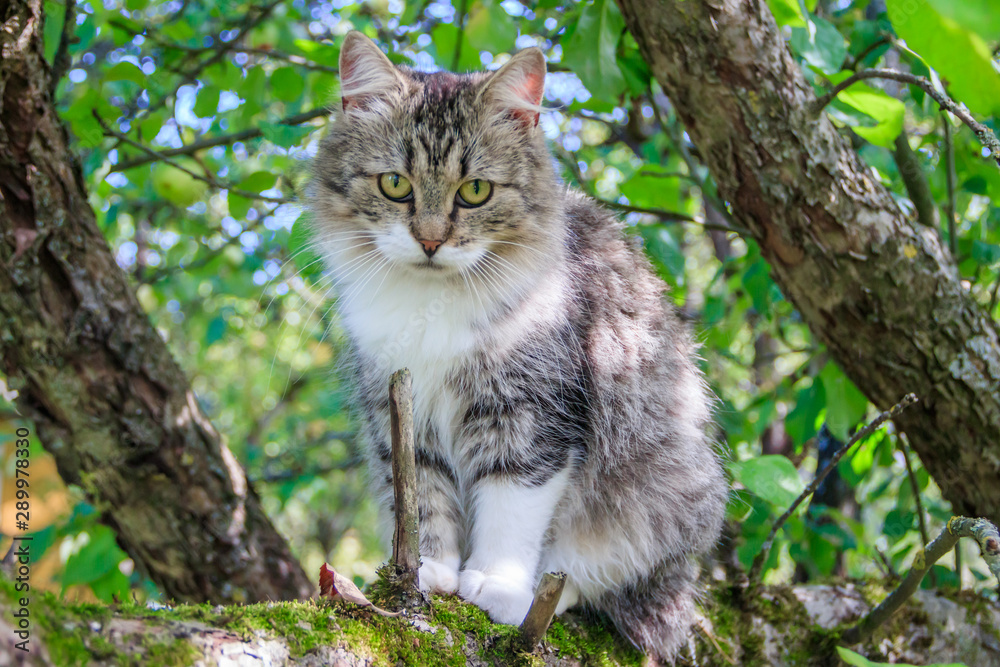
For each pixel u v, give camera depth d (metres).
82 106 3.34
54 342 2.61
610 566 2.49
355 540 9.84
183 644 1.30
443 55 3.68
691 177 3.45
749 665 2.61
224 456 3.08
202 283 6.01
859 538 3.50
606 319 2.55
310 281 3.09
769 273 3.09
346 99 2.55
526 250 2.48
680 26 2.38
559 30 3.86
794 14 2.53
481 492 2.40
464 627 1.81
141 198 4.81
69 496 3.74
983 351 2.59
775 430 4.69
